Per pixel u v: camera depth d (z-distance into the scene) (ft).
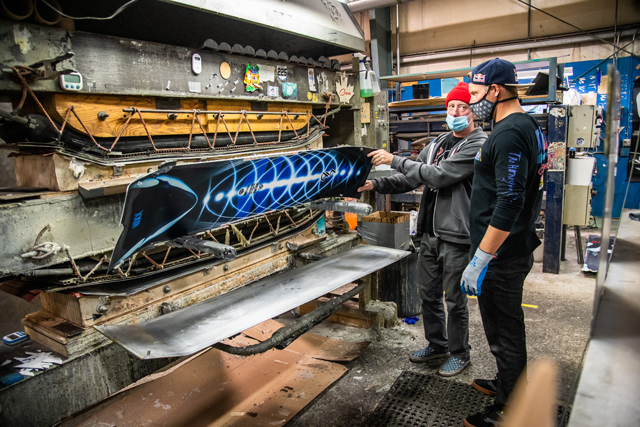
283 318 9.86
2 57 3.75
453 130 7.08
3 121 4.04
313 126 7.98
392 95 19.89
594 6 18.33
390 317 9.19
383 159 6.90
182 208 4.66
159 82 4.99
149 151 5.10
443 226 6.93
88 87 4.34
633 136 18.78
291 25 6.31
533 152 5.09
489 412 5.85
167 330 4.64
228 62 5.79
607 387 2.33
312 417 6.41
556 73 12.19
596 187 19.92
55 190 4.34
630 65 18.40
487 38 20.67
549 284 11.94
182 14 6.29
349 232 9.28
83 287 4.60
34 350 4.55
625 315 3.25
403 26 22.18
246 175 5.09
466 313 7.34
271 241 6.88
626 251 5.71
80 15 5.13
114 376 4.83
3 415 3.94
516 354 5.61
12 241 3.94
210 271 5.90
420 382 7.20
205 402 6.62
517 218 5.30
